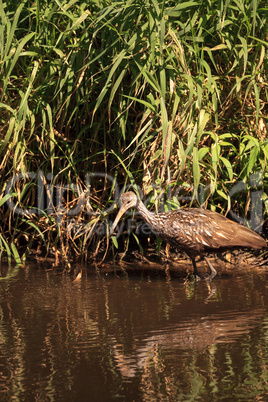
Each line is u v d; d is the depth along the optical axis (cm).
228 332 809
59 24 1132
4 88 1051
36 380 676
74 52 1076
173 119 1019
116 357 734
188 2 1034
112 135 1207
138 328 835
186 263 1265
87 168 1212
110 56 1093
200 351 746
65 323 867
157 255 1284
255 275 1147
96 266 1228
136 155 1203
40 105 1123
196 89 1084
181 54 1018
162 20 960
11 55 1085
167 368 700
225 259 1260
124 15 1046
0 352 758
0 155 1182
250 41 1145
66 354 747
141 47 1048
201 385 655
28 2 1123
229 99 1152
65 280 1122
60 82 1077
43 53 1138
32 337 810
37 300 991
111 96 1000
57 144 1123
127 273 1178
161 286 1078
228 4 1045
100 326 850
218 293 1016
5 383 670
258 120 1164
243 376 675
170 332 816
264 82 1159
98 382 668
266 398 624
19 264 1241
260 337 787
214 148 1104
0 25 1077
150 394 638
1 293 1037
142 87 1038
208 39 1155
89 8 1134
